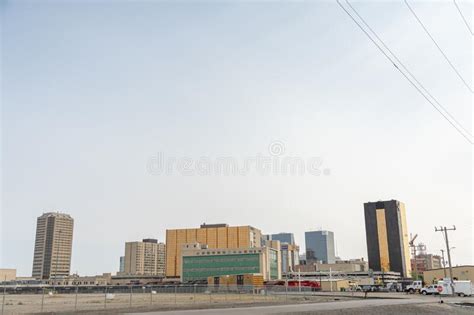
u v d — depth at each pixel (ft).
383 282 615.57
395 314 121.70
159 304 175.73
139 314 110.83
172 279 629.51
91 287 474.08
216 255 526.16
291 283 458.91
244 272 512.22
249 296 274.98
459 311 138.72
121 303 190.90
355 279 594.24
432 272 504.02
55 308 153.28
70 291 424.05
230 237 646.33
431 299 209.26
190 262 533.14
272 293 336.70
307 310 121.39
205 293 340.18
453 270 484.74
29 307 162.71
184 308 141.90
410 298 223.30
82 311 128.26
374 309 128.98
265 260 526.57
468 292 281.33
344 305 149.38
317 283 450.30
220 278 464.24
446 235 303.48
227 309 132.16
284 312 113.29
